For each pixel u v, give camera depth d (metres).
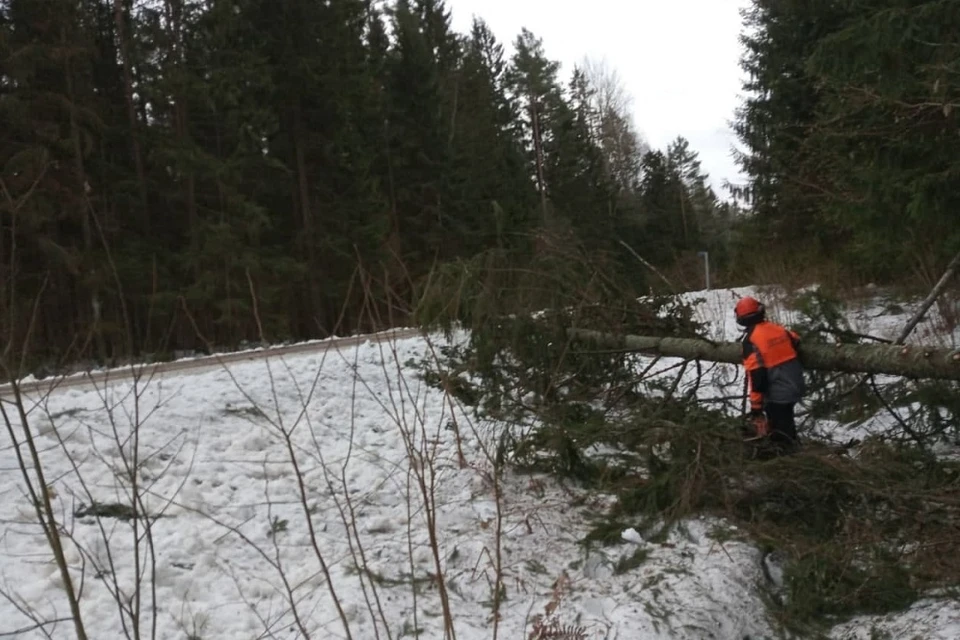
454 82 40.06
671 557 4.96
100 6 23.05
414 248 29.38
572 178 39.25
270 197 24.70
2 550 4.38
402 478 6.05
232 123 22.70
